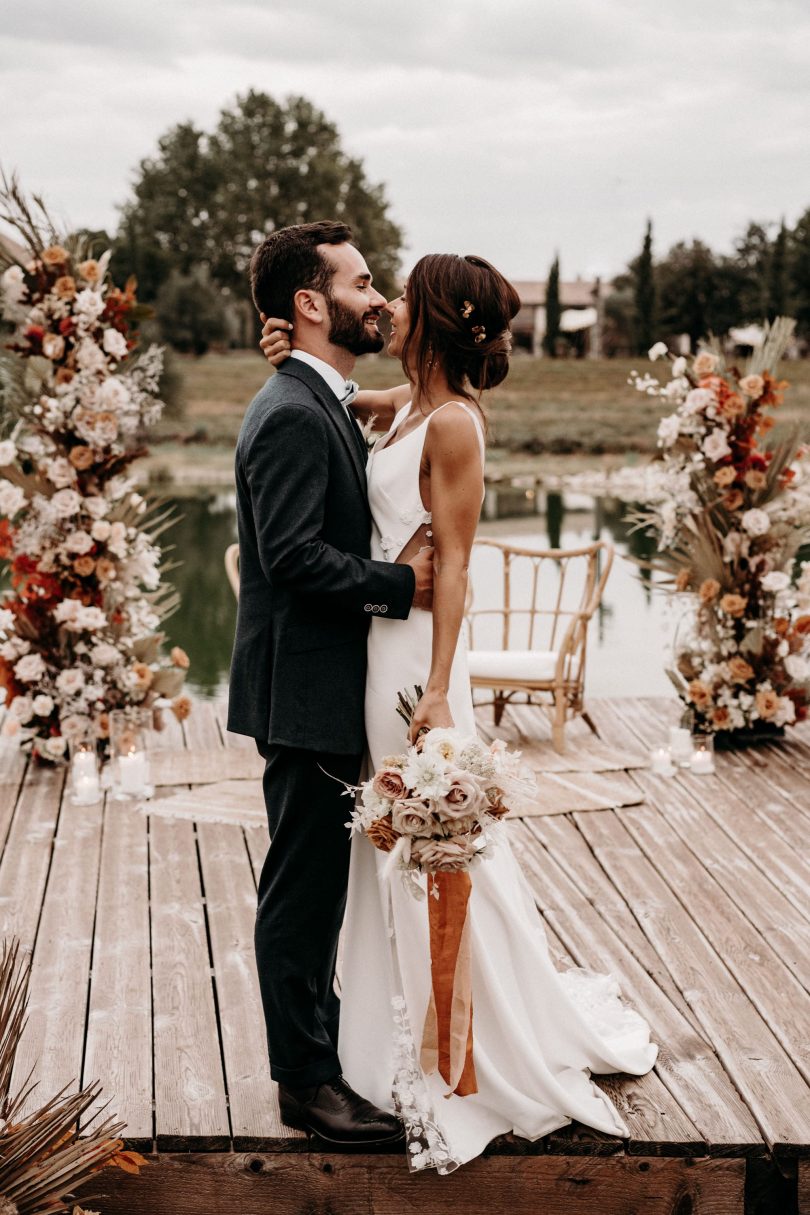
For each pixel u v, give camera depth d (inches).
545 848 155.0
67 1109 79.5
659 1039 106.8
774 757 196.1
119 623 197.3
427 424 86.3
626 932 129.3
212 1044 105.6
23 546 191.2
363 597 84.6
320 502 84.2
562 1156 90.4
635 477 870.4
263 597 89.4
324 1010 97.5
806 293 1656.0
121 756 176.7
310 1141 90.1
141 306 192.7
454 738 82.4
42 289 186.2
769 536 201.0
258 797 175.3
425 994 91.5
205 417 1108.5
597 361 1391.5
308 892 89.4
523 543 520.7
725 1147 90.4
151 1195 90.4
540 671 200.8
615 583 414.3
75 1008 112.2
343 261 88.4
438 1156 87.3
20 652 191.2
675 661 209.6
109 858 151.8
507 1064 91.8
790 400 1122.0
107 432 187.9
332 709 87.5
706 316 1694.1
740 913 134.2
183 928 130.6
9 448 185.8
